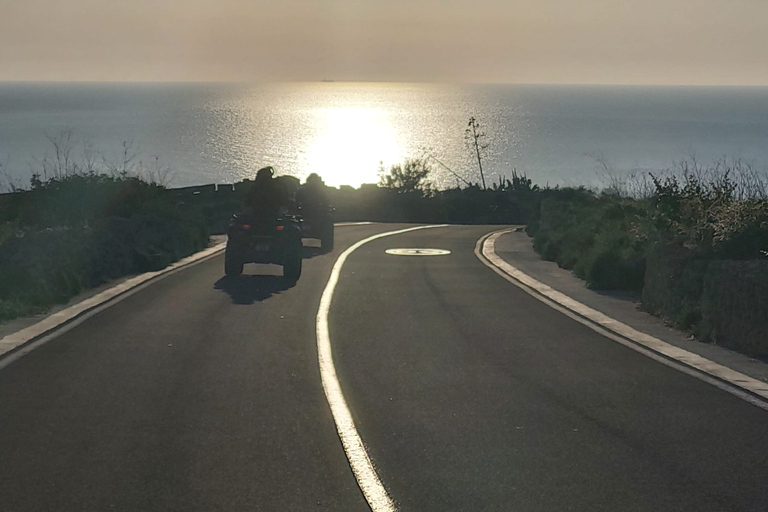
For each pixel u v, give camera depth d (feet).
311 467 20.83
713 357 34.35
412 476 20.25
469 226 134.31
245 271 63.87
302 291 53.31
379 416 25.43
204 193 141.28
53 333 37.93
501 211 184.96
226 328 39.88
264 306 46.83
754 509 18.35
